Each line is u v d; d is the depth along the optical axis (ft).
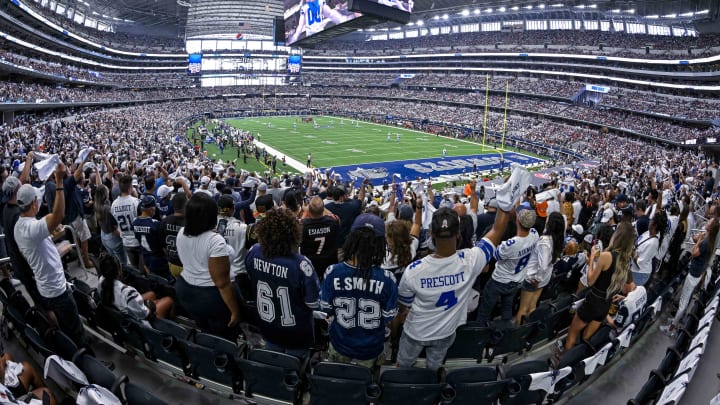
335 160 135.44
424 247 22.43
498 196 12.19
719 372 15.84
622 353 16.90
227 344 13.17
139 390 11.32
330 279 11.78
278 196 30.27
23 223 13.05
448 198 31.42
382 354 14.70
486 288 16.72
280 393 12.77
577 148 159.84
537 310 16.56
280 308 12.37
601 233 17.54
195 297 13.73
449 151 158.92
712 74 154.20
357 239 11.34
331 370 12.10
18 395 12.54
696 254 17.98
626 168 100.22
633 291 17.19
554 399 13.66
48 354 12.69
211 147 147.02
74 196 21.76
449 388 12.05
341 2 98.32
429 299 12.02
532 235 15.44
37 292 14.35
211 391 13.76
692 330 17.11
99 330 16.53
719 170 66.03
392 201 26.50
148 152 87.76
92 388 11.07
